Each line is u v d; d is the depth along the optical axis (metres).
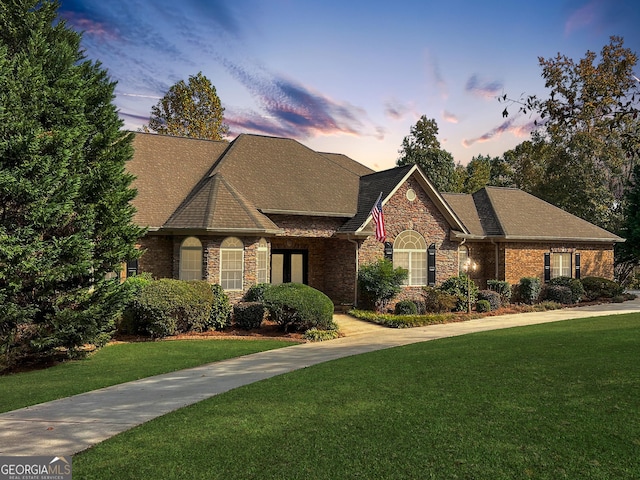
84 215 12.21
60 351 13.30
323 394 8.23
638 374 8.46
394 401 7.63
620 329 14.33
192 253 18.91
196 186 21.67
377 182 24.09
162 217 19.59
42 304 12.05
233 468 5.34
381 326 18.34
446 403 7.40
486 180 60.22
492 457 5.41
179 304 15.40
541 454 5.45
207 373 10.73
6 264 10.72
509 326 17.55
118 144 14.15
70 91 12.34
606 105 7.86
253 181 21.81
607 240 28.61
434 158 48.16
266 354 13.05
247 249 19.11
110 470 5.36
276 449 5.83
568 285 26.11
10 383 10.23
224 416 7.21
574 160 42.44
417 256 23.22
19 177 10.91
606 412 6.66
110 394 8.97
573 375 8.67
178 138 24.33
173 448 5.96
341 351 13.25
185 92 40.25
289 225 21.56
